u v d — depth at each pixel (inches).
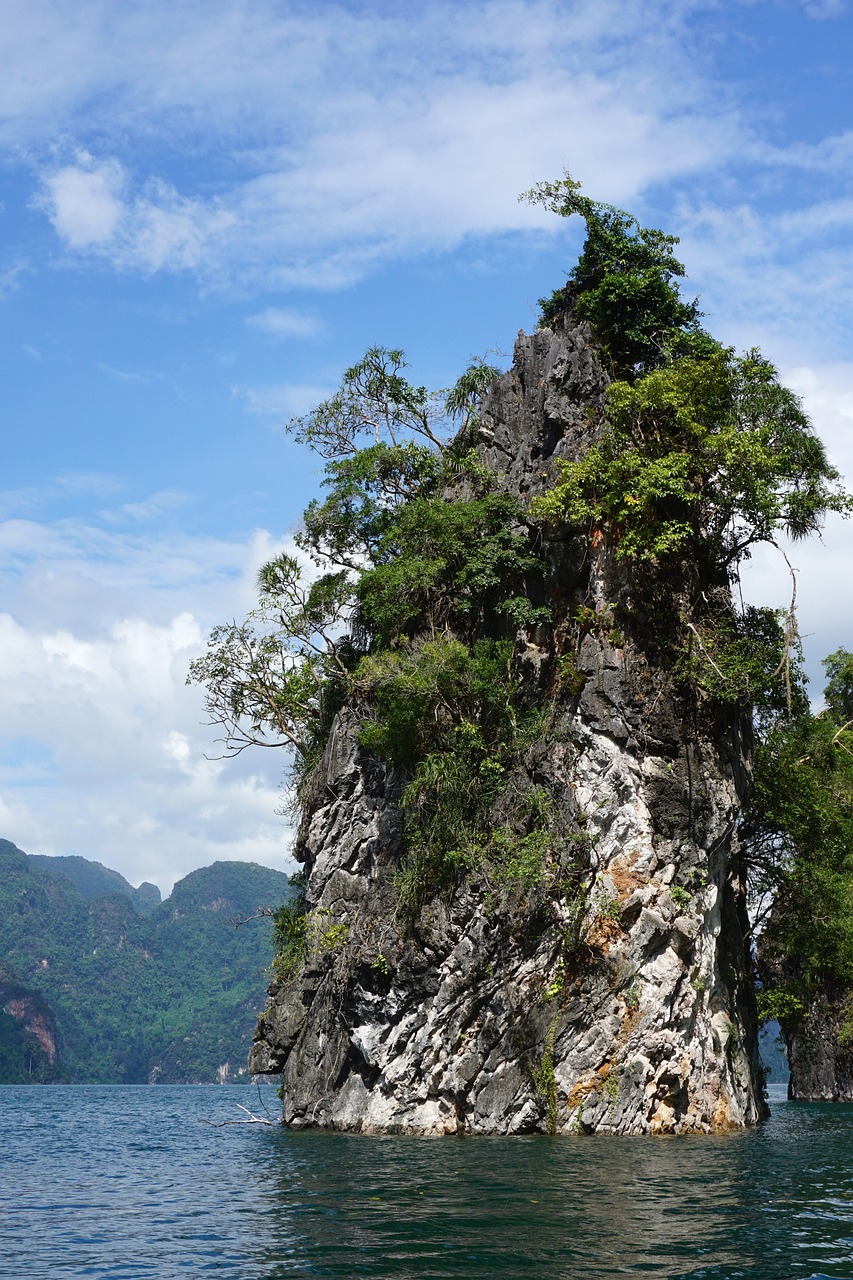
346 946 1417.3
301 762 1766.7
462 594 1501.0
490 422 1596.9
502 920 1285.7
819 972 2090.3
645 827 1261.1
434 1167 916.0
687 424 1334.9
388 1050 1334.9
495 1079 1253.7
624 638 1320.1
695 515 1380.4
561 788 1301.7
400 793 1446.9
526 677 1407.5
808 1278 501.7
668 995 1226.6
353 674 1588.3
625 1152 1024.9
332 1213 689.0
